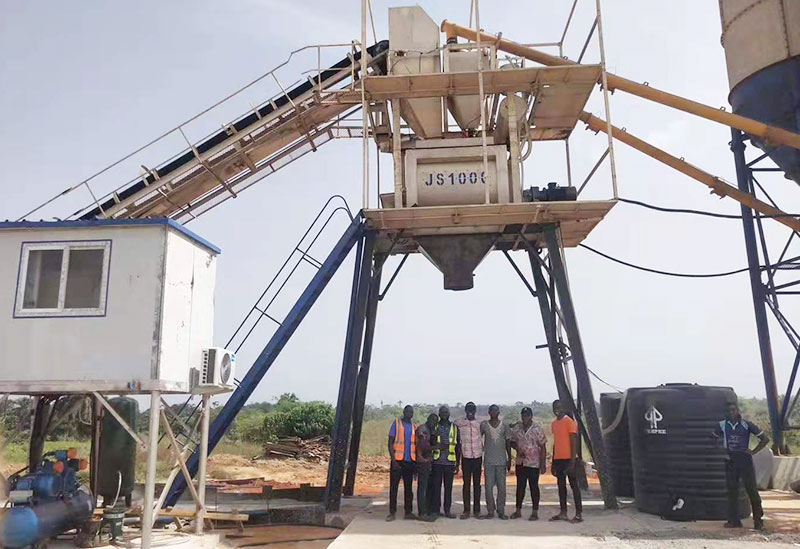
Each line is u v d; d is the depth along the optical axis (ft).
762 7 58.85
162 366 33.78
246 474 79.82
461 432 42.55
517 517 41.27
